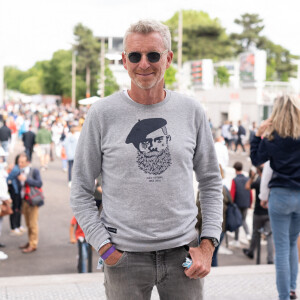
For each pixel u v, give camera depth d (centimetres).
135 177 217
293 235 418
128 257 220
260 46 9544
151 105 223
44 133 2127
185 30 9300
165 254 222
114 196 222
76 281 500
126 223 219
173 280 226
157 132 220
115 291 226
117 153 219
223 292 469
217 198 242
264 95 3944
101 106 225
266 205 438
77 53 10612
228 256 938
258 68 3931
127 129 221
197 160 239
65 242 1023
